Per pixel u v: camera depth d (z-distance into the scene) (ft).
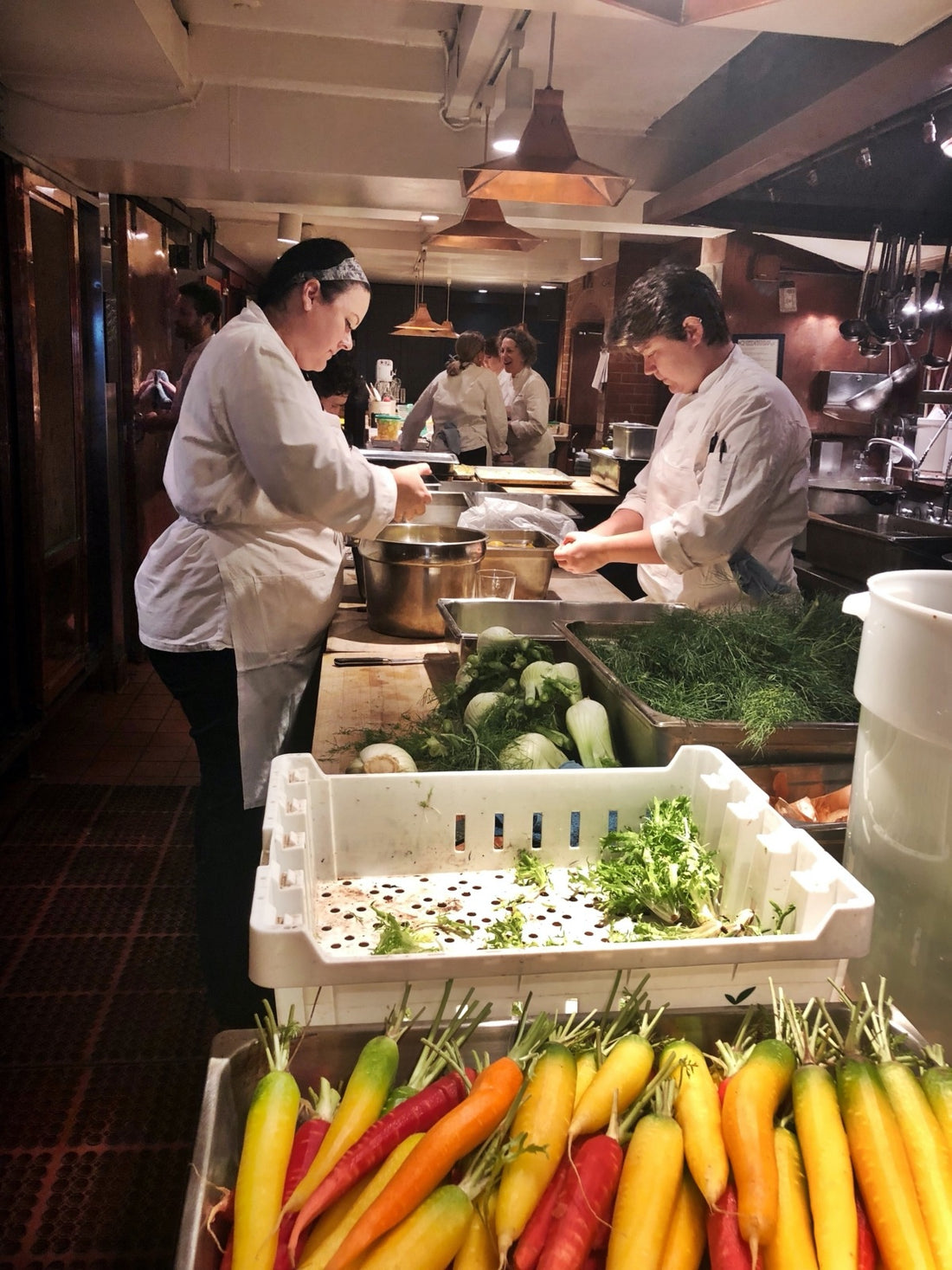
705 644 6.68
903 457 19.72
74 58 12.48
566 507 13.51
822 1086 3.06
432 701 7.41
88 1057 8.04
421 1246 2.57
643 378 30.04
